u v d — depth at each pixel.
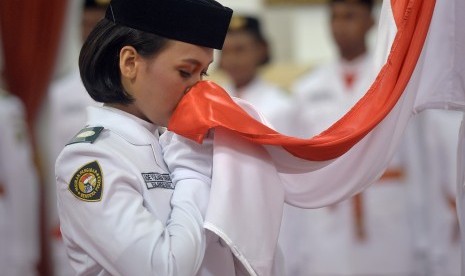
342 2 10.06
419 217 9.95
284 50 12.83
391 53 4.87
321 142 4.79
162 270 4.51
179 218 4.66
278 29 12.83
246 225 4.73
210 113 4.78
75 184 4.73
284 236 9.95
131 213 4.64
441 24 5.06
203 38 4.87
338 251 9.79
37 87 11.74
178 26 4.80
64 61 11.97
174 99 4.88
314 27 12.85
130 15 4.85
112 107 5.07
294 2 12.83
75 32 12.00
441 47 5.07
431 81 5.11
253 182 4.81
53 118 10.67
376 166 5.05
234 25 10.94
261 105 10.63
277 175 4.91
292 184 5.10
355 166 5.04
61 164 4.83
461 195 5.16
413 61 4.82
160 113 4.92
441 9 5.05
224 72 11.06
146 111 4.94
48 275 11.69
